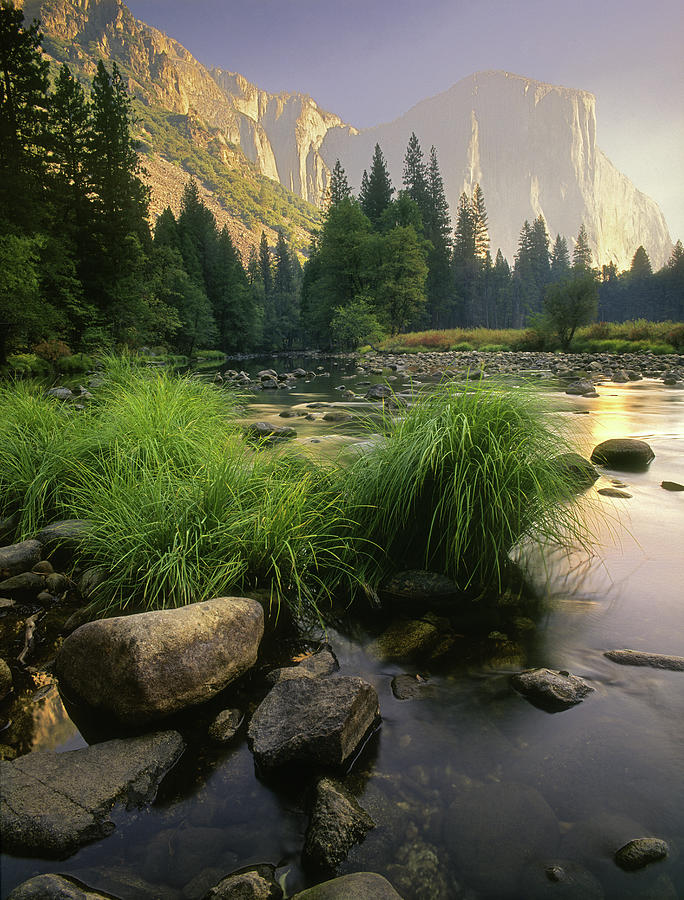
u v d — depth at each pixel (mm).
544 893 1237
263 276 108438
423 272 51531
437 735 1777
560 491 3256
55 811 1421
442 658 2266
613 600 2756
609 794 1517
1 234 22641
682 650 2275
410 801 1503
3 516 3826
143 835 1407
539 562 3238
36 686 2104
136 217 39656
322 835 1368
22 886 1202
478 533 2963
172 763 1678
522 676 2057
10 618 2635
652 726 1803
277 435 6219
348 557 3139
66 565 3225
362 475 3342
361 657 2297
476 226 89625
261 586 2881
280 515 2984
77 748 1761
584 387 12133
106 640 1919
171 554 2703
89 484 3670
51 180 28766
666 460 5766
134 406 4258
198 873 1303
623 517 3979
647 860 1308
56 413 4746
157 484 3164
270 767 1632
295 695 1846
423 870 1297
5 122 25516
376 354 40125
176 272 49781
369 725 1800
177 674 1896
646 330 31344
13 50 25953
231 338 66438
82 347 28859
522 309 103062
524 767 1626
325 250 54281
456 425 3020
